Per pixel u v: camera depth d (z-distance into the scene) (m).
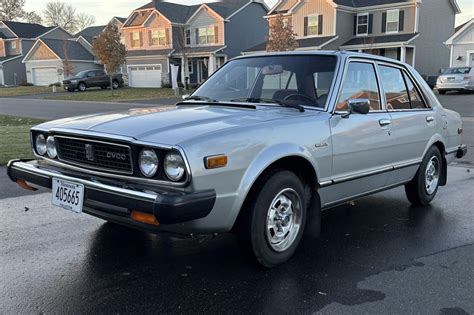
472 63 31.44
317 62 4.42
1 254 4.03
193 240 4.39
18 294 3.32
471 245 4.36
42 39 50.09
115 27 36.00
